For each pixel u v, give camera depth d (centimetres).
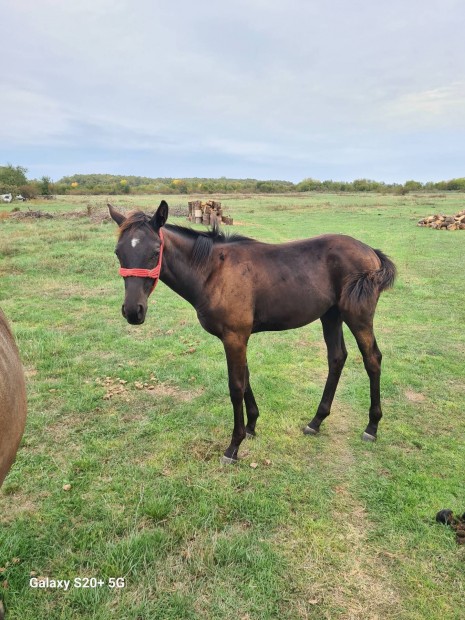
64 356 542
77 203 3922
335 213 2647
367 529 269
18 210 2794
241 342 327
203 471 325
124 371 501
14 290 852
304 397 450
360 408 428
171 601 218
